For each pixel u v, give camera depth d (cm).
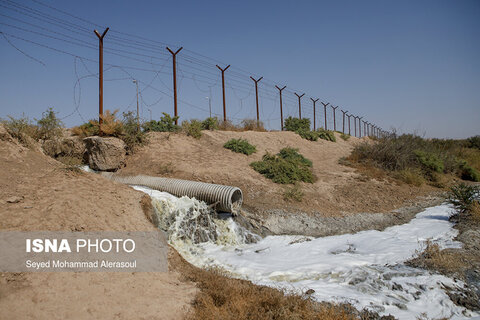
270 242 1143
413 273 762
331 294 670
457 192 1310
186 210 1102
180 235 1039
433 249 880
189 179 1531
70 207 796
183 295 617
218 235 1134
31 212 730
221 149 2069
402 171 2169
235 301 589
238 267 871
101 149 1578
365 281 728
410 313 612
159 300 584
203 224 1135
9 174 859
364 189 1798
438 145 3484
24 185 837
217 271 796
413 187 2005
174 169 1612
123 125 1761
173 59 2316
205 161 1792
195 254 980
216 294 613
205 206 1180
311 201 1535
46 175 938
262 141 2562
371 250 1002
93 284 590
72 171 1018
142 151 1780
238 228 1182
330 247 1062
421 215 1471
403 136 2852
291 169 1756
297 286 715
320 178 1914
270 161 1886
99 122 1722
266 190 1550
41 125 1670
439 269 780
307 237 1186
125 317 518
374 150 2409
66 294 546
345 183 1866
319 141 3219
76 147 1761
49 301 520
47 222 718
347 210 1516
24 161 953
